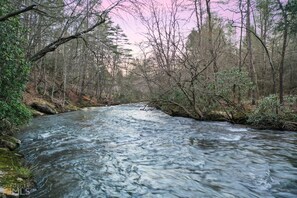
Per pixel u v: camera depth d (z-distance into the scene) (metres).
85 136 12.65
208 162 8.59
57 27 17.83
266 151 10.05
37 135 12.62
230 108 18.64
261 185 6.67
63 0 9.95
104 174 7.41
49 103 28.42
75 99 39.44
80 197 5.94
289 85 31.53
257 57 35.16
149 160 8.79
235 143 11.39
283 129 14.56
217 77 19.16
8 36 9.32
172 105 23.91
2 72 9.35
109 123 17.53
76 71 44.25
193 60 22.56
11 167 7.07
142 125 16.59
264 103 15.28
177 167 8.06
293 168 8.00
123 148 10.36
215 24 26.80
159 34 27.31
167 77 25.42
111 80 50.44
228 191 6.30
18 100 10.70
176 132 14.05
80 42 30.69
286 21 19.39
